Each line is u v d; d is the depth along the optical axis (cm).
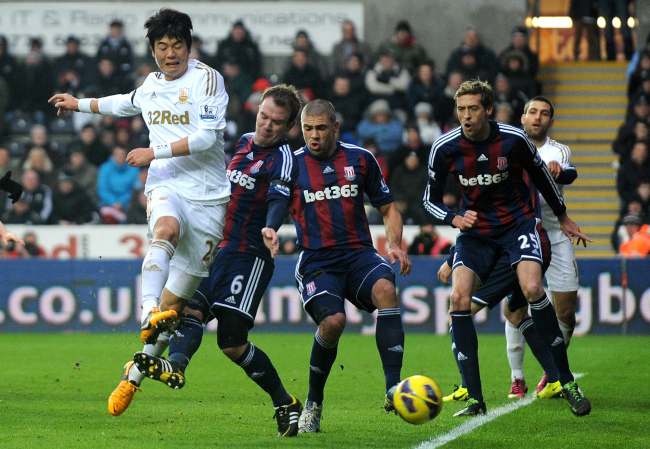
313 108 1878
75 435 1814
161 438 1780
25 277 4428
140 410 2184
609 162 5731
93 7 5803
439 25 6022
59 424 1962
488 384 2675
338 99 5341
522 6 6012
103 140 5281
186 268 1733
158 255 1611
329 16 5812
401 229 1920
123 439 1766
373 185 1927
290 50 5816
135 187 5072
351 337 4203
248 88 5409
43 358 3353
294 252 4700
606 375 2866
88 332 4406
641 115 5194
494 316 4300
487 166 2041
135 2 5800
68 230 4931
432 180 2136
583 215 5553
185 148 1644
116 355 3459
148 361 1563
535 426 1930
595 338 4112
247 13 5800
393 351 1792
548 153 2478
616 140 5241
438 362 3203
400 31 5428
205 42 5797
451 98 5272
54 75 5634
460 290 2066
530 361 3256
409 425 1950
